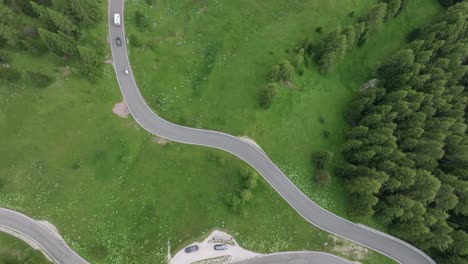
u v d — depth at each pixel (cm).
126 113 7906
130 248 6975
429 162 7369
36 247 6831
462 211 7225
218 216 7356
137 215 7206
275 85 7856
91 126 7675
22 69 7700
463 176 7469
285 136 8319
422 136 7738
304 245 7481
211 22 9150
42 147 7412
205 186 7562
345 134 8769
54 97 7681
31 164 7294
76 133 7588
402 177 7100
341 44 8344
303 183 7956
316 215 7744
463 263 6844
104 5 8488
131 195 7331
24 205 7050
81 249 6881
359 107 8312
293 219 7656
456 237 6962
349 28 8631
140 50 8356
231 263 7119
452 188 7006
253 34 9262
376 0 10362
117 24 8338
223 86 8475
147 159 7638
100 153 7512
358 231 7706
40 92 7656
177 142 7850
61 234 6950
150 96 8075
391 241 7681
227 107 8256
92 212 7131
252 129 8125
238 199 7375
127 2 8631
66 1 7519
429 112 7888
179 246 7056
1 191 7081
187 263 6969
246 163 7894
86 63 7681
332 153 8088
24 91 7625
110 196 7275
